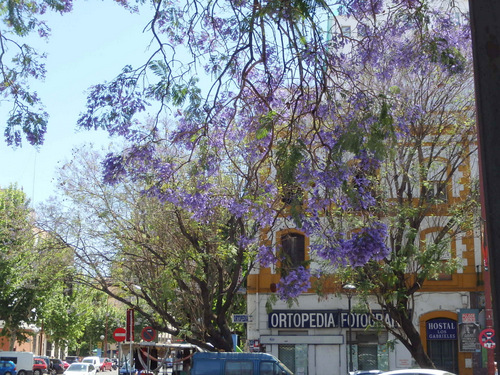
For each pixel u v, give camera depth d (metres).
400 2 12.32
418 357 22.62
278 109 11.99
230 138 12.18
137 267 25.92
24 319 48.88
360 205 10.75
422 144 23.44
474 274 32.75
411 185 26.31
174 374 28.17
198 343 26.20
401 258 21.42
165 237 24.92
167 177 12.04
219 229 22.91
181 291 25.89
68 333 60.69
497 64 3.90
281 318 33.41
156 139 12.12
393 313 22.55
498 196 3.78
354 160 11.33
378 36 12.15
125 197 25.28
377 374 25.95
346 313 33.06
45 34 12.52
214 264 24.94
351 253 10.25
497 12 3.95
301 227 10.48
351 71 12.39
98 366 71.81
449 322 32.75
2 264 30.02
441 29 13.11
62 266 26.56
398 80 20.67
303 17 9.80
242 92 11.36
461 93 23.22
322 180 10.18
